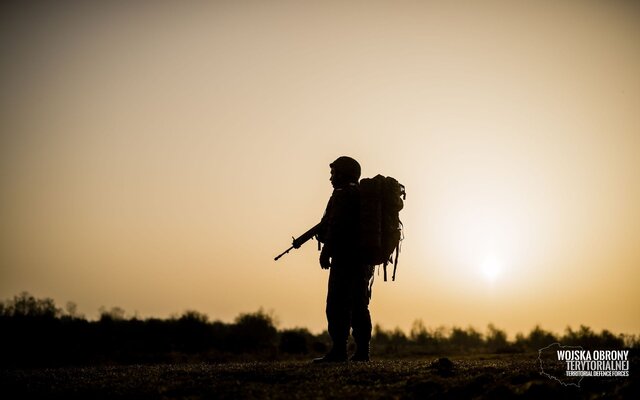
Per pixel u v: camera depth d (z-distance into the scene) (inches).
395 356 1820.9
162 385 497.4
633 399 398.3
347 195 662.5
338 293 660.7
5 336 1770.4
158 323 2335.1
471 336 2677.2
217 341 2279.8
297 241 683.4
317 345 2185.0
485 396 428.5
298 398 447.2
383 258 644.1
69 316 2303.2
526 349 1855.3
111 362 1406.3
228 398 454.3
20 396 475.5
